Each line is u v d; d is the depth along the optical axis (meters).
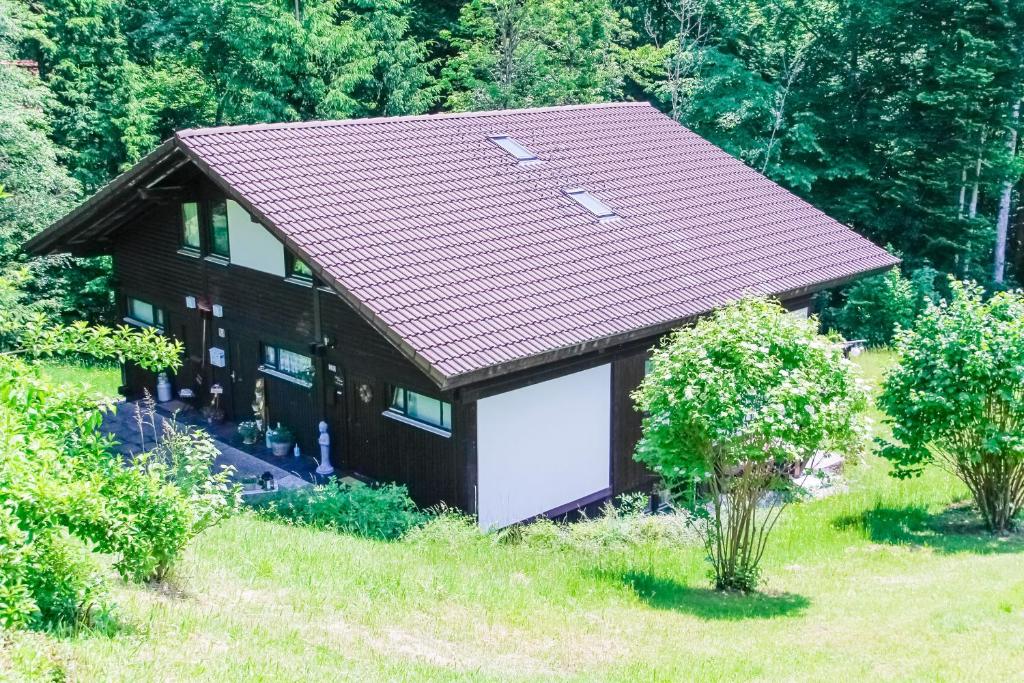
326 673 7.88
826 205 36.91
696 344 12.22
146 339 11.29
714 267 19.66
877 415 23.70
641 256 19.08
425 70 37.19
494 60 35.25
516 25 35.25
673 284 18.52
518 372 16.16
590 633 10.80
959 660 9.40
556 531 15.23
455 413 15.75
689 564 14.21
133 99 33.12
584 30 36.41
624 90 41.34
